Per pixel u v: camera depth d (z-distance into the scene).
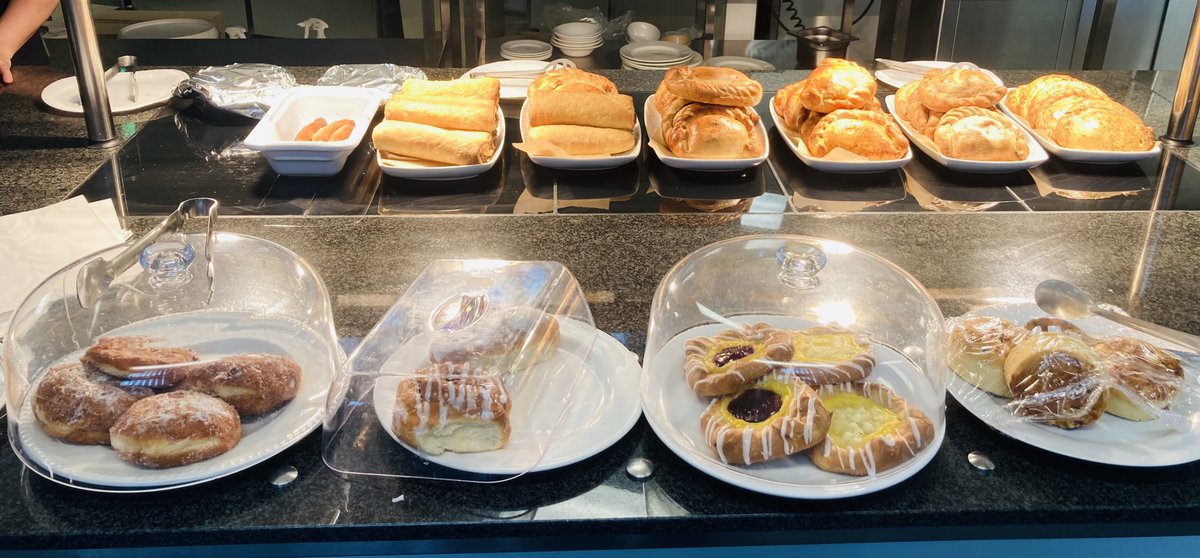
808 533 0.71
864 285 0.84
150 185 1.25
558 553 0.71
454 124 1.31
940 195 1.24
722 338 0.79
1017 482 0.71
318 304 0.86
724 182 1.28
